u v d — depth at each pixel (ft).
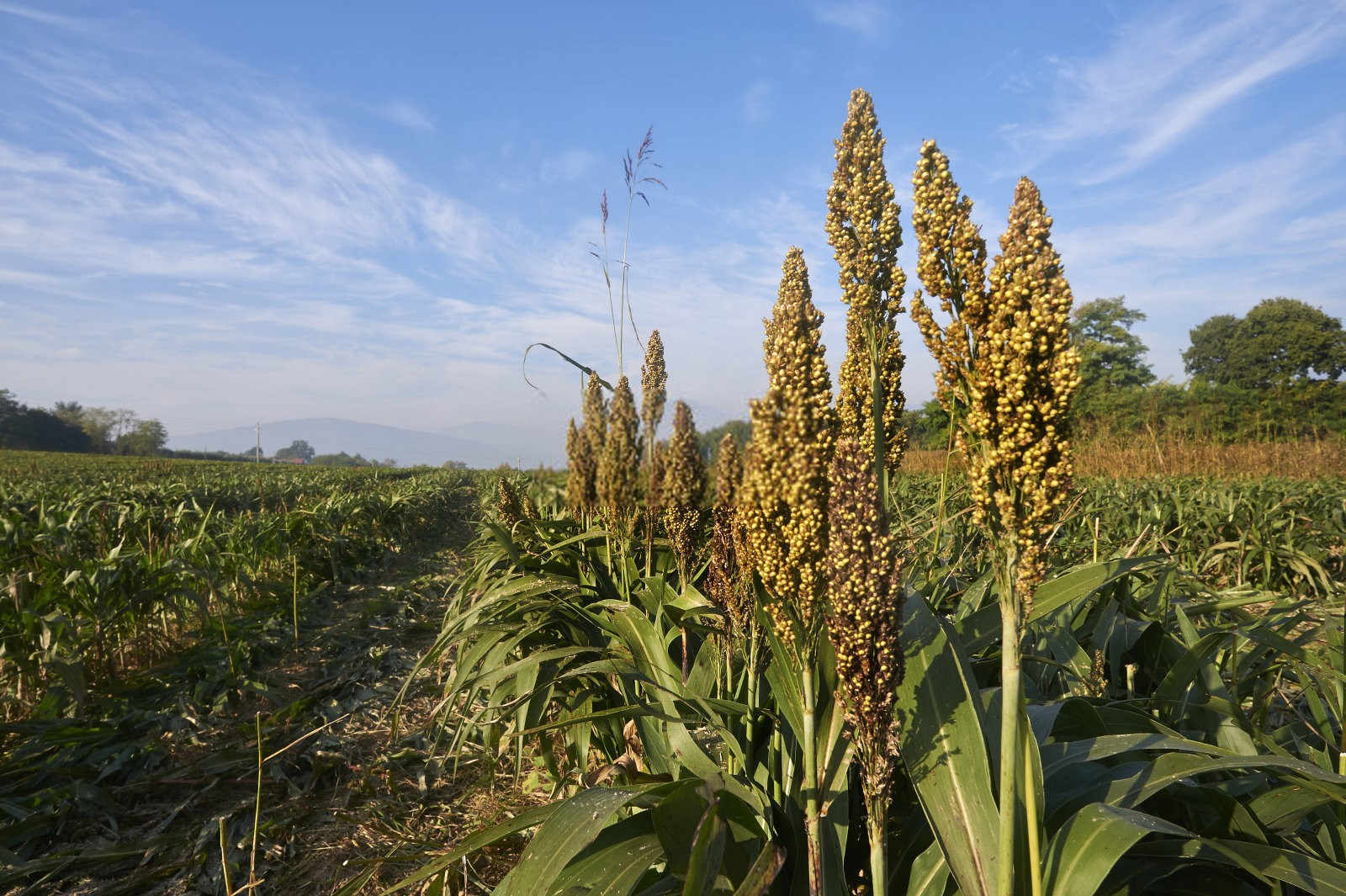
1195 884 7.75
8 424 453.17
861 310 8.73
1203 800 8.27
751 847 7.96
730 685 10.43
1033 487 5.65
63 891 12.47
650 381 13.99
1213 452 77.56
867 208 8.49
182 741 18.42
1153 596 14.71
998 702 8.66
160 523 33.60
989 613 11.02
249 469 186.19
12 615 19.29
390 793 15.57
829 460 6.34
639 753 12.34
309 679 24.26
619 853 7.75
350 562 46.80
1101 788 7.65
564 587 15.58
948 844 6.93
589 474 14.14
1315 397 169.68
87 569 21.97
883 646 5.82
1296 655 10.08
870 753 6.05
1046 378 5.53
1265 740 9.66
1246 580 33.09
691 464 10.98
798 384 6.09
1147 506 40.86
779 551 6.43
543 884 6.70
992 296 5.89
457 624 17.01
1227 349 247.29
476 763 16.99
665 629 13.35
